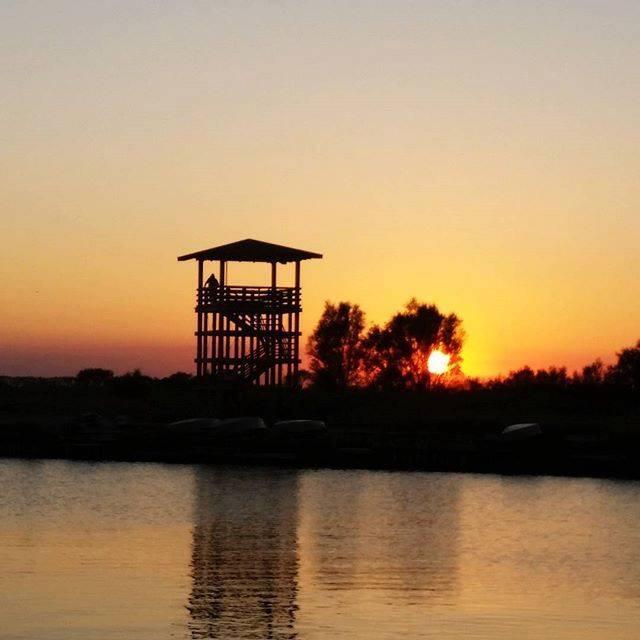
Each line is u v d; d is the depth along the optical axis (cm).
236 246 13725
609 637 5019
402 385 17162
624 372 16925
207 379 14175
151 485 10462
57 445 13212
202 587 5847
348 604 5516
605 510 8919
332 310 17462
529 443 11831
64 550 6888
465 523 8206
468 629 5100
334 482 10719
